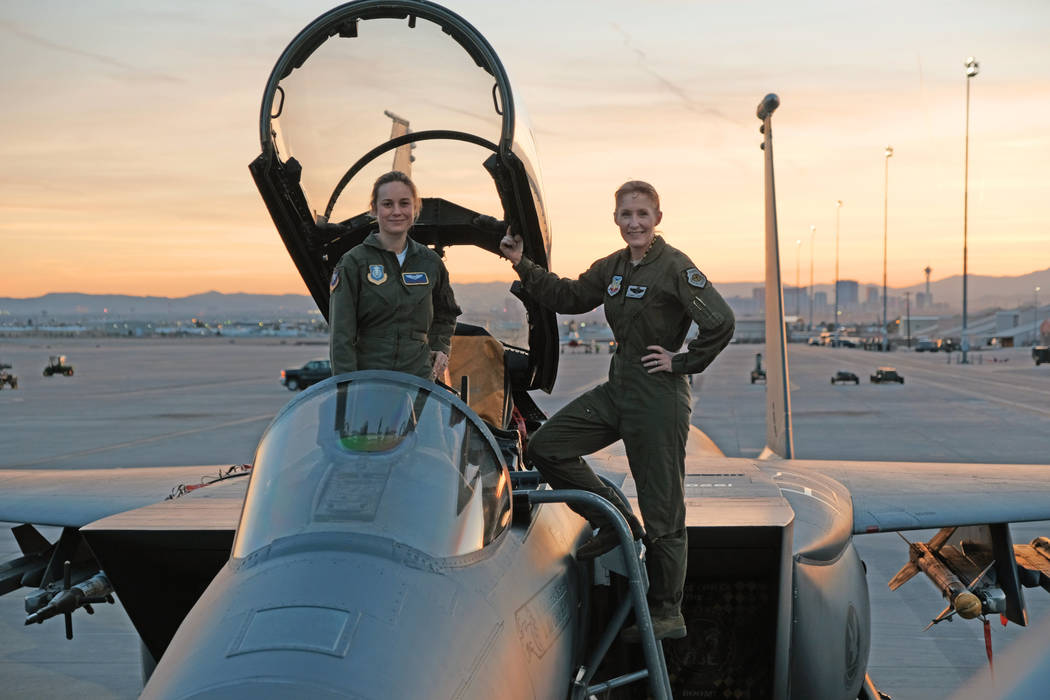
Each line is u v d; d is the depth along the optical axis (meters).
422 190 5.70
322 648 2.47
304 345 159.88
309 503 3.05
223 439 24.22
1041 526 12.56
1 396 43.19
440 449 3.24
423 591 2.79
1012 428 26.44
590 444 3.89
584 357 87.12
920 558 6.51
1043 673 1.68
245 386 49.06
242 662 2.44
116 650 8.26
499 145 4.82
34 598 5.09
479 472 3.30
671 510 3.75
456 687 2.56
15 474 7.34
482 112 5.21
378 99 5.25
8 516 6.07
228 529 4.14
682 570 3.78
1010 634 8.48
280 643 2.50
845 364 75.62
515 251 4.20
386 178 3.86
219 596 2.83
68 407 36.25
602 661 4.12
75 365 79.25
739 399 37.44
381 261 3.87
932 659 7.82
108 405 37.09
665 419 3.73
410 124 5.37
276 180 5.20
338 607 2.63
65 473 7.35
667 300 3.75
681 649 4.68
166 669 2.58
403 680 2.45
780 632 4.35
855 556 5.71
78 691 7.25
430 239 5.87
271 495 3.13
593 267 4.05
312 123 5.27
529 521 3.55
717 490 5.22
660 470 3.75
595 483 3.94
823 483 6.45
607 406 3.85
